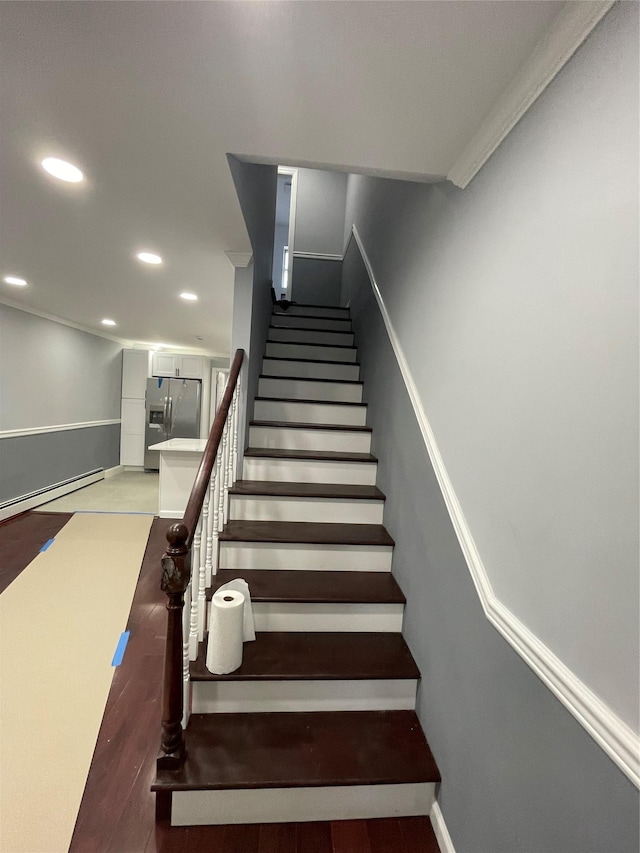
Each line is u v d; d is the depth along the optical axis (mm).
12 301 3906
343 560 1902
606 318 692
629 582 627
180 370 6625
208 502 1735
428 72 974
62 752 1478
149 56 962
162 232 2043
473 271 1221
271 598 1641
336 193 5027
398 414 1951
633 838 607
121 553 3318
